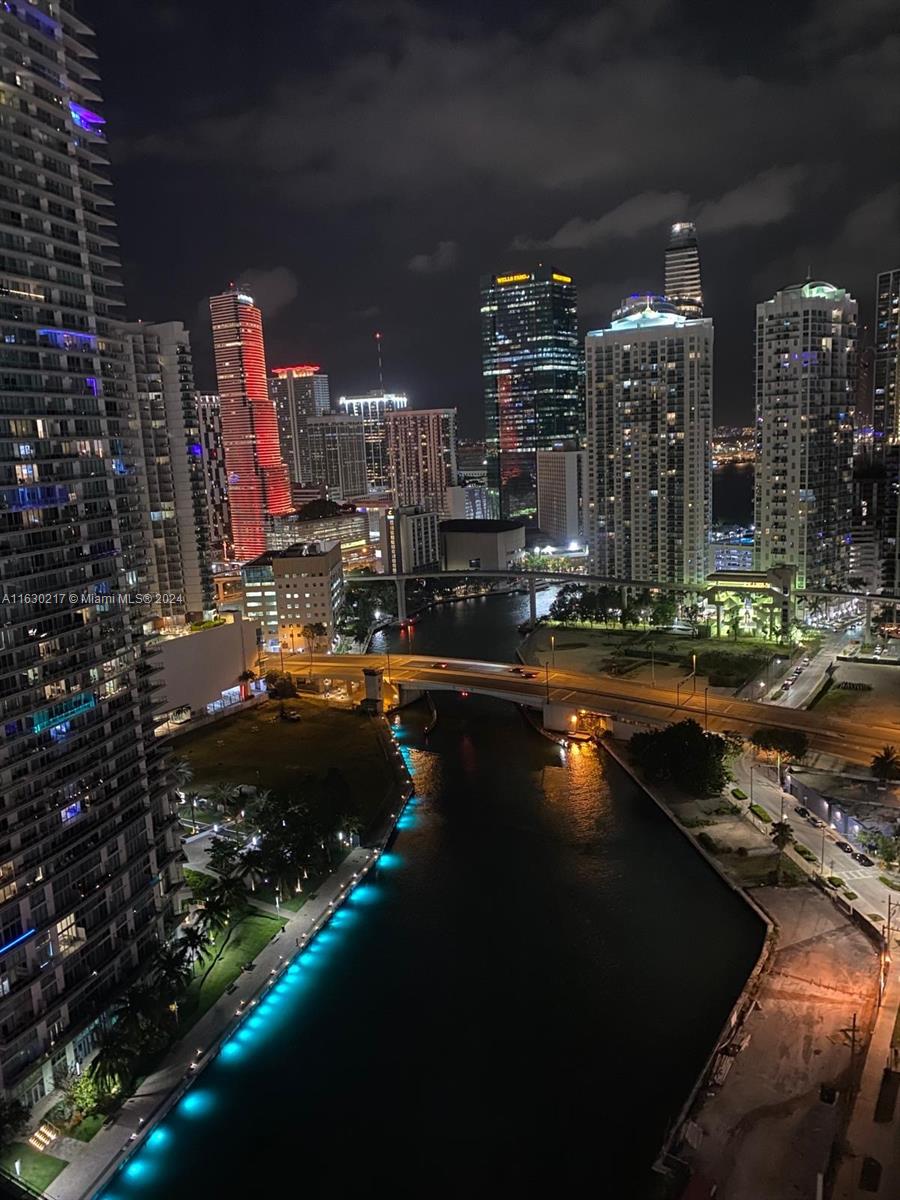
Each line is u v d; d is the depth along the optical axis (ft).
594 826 638.53
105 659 428.56
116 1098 378.12
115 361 450.71
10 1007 358.23
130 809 443.73
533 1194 335.26
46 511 396.78
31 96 382.01
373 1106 381.40
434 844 625.41
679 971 460.14
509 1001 446.60
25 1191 334.85
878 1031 386.11
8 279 378.73
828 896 504.02
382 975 472.44
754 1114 349.61
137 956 437.17
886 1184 310.65
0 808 364.38
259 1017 440.04
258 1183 344.49
